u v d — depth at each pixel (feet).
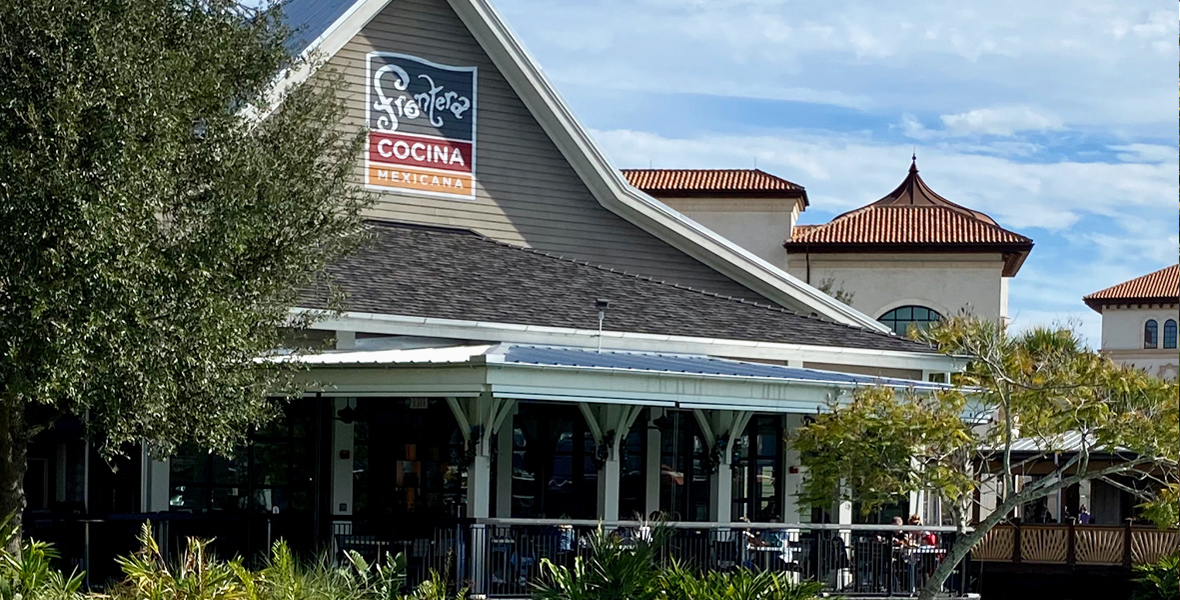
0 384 56.18
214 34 60.23
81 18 53.06
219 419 59.98
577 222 102.83
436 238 96.27
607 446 79.05
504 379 69.26
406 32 98.17
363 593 58.44
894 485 70.03
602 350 85.97
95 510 82.43
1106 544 127.54
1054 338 71.20
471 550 69.46
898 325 216.13
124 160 52.80
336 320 79.51
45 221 52.19
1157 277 287.69
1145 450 68.08
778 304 104.83
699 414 85.30
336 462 84.38
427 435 84.64
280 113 65.21
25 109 52.75
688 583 61.93
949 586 82.79
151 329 54.24
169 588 53.16
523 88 101.50
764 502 94.22
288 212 61.67
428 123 98.63
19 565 51.60
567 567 71.51
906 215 222.48
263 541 78.89
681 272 104.78
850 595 77.97
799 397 78.13
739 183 222.28
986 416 80.23
